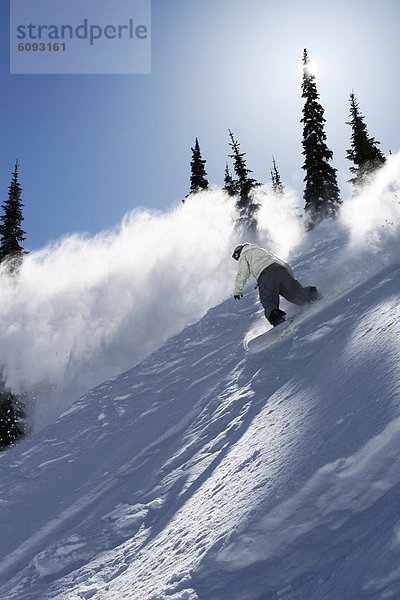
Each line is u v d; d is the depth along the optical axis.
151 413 5.13
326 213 25.30
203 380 5.22
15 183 28.70
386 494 1.48
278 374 3.56
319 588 1.30
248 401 3.48
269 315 4.91
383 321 2.81
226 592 1.50
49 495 4.16
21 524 3.77
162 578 1.82
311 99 26.59
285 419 2.56
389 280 3.72
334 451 1.82
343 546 1.39
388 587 1.15
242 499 1.99
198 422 3.95
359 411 2.01
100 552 2.62
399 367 2.11
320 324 3.95
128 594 1.89
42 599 2.37
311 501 1.67
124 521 2.85
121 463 4.11
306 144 26.48
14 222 28.39
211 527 1.95
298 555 1.48
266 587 1.43
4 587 2.80
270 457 2.22
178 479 2.99
